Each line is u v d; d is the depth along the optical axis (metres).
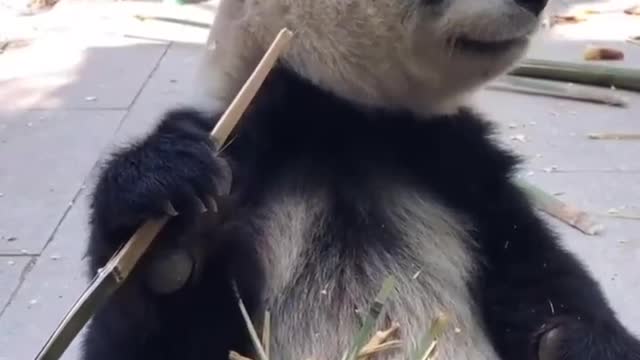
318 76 1.84
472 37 1.81
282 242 1.82
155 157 1.64
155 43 3.84
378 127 1.88
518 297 1.92
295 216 1.83
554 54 3.57
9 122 3.21
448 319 1.78
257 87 1.72
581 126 3.06
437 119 1.92
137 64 3.62
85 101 3.32
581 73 3.29
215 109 1.82
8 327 2.34
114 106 3.27
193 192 1.62
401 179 1.90
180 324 1.72
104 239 1.65
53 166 2.93
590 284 1.94
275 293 1.81
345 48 1.83
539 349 1.88
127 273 1.61
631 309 2.33
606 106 3.20
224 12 1.87
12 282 2.47
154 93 3.35
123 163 1.65
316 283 1.82
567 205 2.63
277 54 1.73
